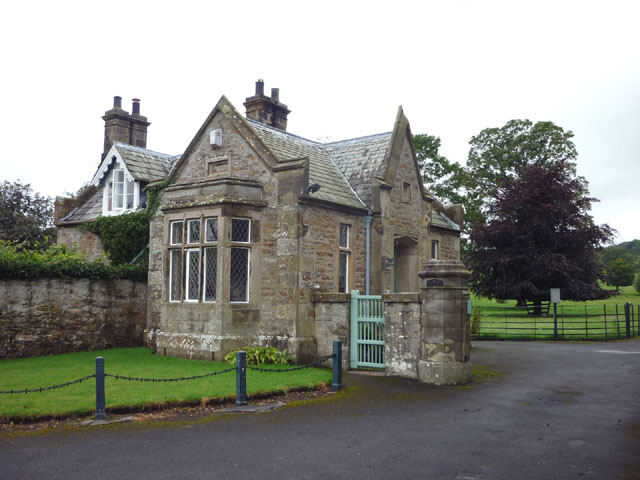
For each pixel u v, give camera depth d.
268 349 13.52
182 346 14.41
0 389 9.67
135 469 5.93
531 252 29.53
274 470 5.91
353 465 6.07
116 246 19.52
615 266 58.44
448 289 11.30
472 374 12.48
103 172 20.72
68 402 8.59
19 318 14.95
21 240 31.28
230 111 15.40
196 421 8.04
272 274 14.03
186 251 14.71
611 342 20.39
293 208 13.83
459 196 38.72
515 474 5.77
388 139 18.16
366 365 12.90
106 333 17.14
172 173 16.58
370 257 16.09
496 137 41.84
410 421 8.08
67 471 5.86
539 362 14.48
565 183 31.16
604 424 7.87
